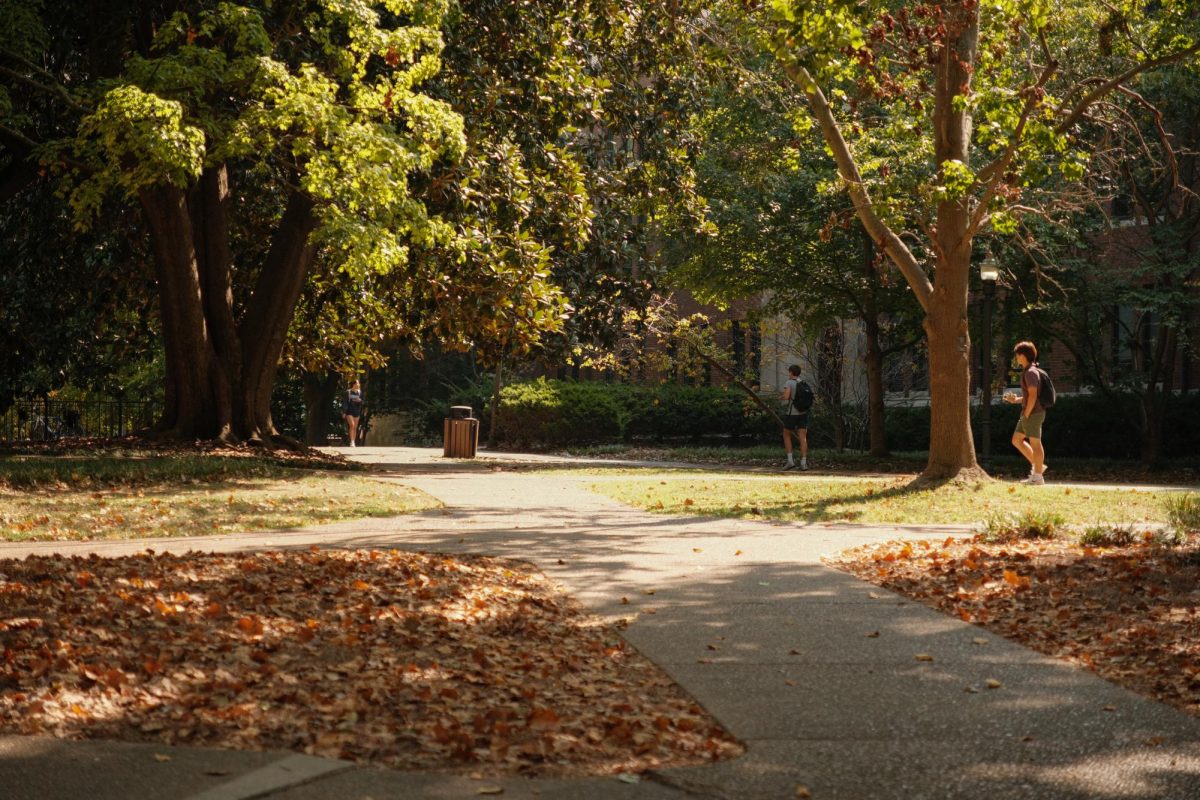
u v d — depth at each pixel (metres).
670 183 23.09
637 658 6.49
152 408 34.75
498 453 31.72
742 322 32.88
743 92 23.38
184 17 14.88
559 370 43.16
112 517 12.32
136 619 6.59
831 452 29.48
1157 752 4.93
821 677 6.08
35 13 15.30
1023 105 15.80
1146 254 25.03
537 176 20.27
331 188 15.28
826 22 14.09
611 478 20.08
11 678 5.39
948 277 16.39
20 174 19.06
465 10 18.88
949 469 16.41
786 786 4.47
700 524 12.80
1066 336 27.66
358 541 10.98
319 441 39.66
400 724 5.10
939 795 4.41
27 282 25.52
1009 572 9.06
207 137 15.91
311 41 17.19
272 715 5.15
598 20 20.88
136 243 24.31
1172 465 24.95
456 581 8.48
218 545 10.59
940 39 15.61
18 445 21.38
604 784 4.46
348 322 28.73
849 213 17.05
